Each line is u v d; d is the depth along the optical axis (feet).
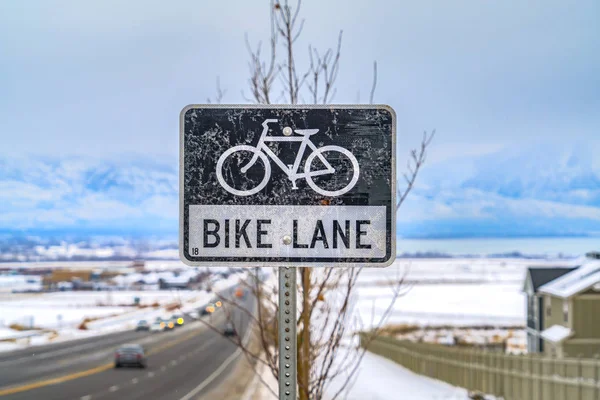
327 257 7.77
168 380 73.97
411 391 56.29
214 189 7.79
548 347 97.71
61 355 100.58
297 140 7.82
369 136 7.83
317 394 16.76
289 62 18.94
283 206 7.78
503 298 248.93
